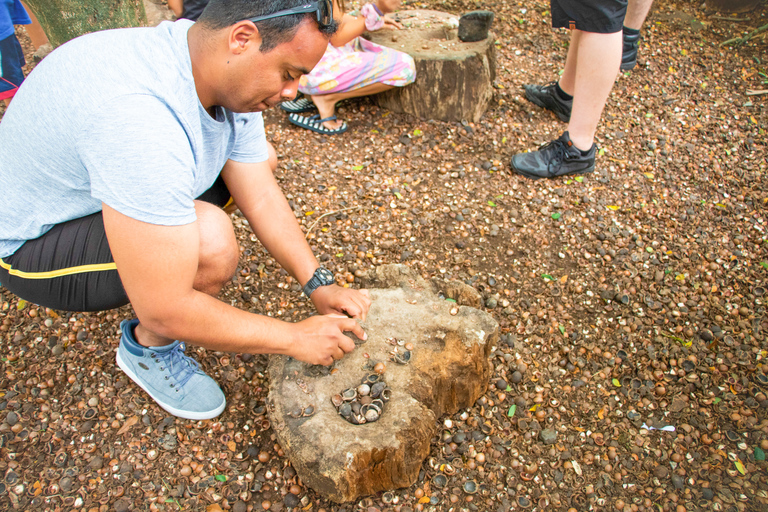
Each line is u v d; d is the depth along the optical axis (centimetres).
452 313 200
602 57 263
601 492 183
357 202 290
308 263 189
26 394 199
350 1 429
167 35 126
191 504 174
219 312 139
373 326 198
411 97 340
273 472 182
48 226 148
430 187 302
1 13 281
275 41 118
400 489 181
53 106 121
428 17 387
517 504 179
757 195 304
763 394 209
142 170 114
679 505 179
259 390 204
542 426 200
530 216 286
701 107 370
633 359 223
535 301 245
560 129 346
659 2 469
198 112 131
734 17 448
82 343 214
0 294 231
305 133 338
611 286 252
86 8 247
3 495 172
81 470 179
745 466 189
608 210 292
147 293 126
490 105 362
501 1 468
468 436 195
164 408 192
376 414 171
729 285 254
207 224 157
